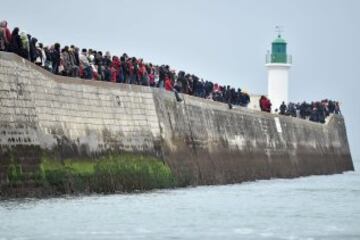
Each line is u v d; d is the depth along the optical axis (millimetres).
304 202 112375
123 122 123688
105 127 119375
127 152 123188
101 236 77562
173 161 135750
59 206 95688
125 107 125000
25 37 108375
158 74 140125
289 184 158125
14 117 101312
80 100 114938
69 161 110375
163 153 132625
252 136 175750
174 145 137375
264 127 183625
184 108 143375
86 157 113938
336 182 168625
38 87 106688
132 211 95125
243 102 180750
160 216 91750
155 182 128375
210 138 153125
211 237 78250
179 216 92312
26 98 104000
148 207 99812
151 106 131750
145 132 128750
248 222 88500
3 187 98500
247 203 108875
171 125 137250
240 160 166875
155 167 129250
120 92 124375
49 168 106000
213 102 157750
